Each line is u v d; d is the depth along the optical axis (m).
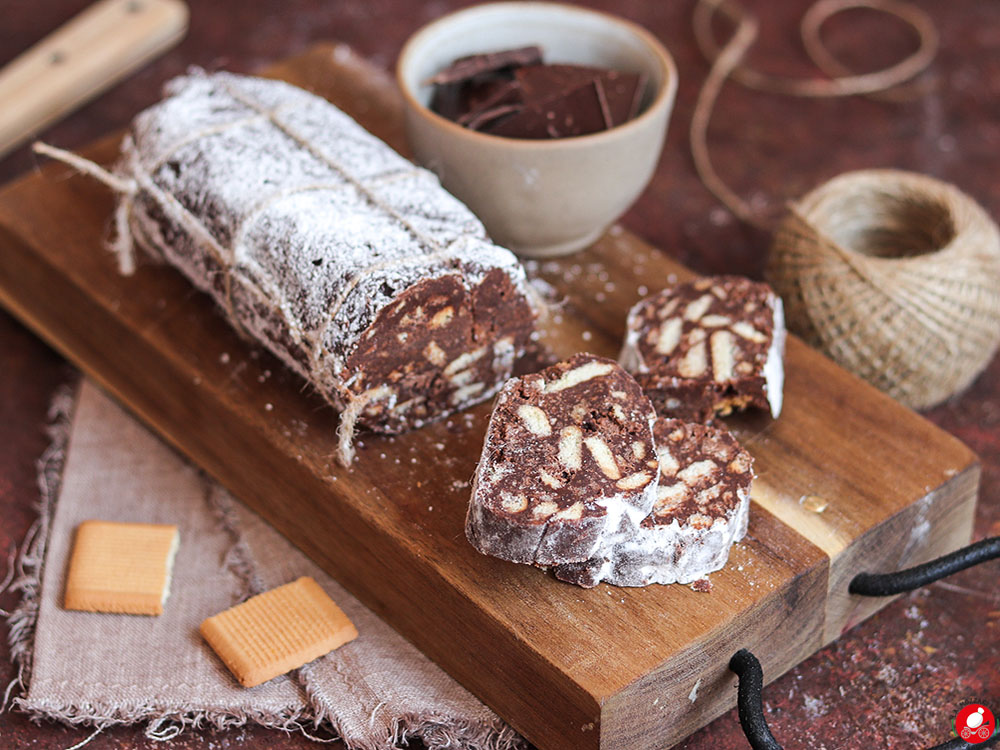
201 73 0.82
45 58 0.99
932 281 0.78
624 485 0.65
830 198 0.83
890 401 0.75
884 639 0.73
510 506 0.65
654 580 0.67
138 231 0.80
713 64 1.04
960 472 0.72
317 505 0.73
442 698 0.70
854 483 0.72
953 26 1.08
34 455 0.81
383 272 0.69
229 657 0.70
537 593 0.67
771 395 0.73
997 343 0.82
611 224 0.84
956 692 0.71
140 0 1.03
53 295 0.83
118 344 0.80
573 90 0.78
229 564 0.75
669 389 0.73
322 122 0.78
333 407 0.74
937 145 0.98
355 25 1.07
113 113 0.99
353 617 0.73
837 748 0.69
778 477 0.72
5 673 0.72
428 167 0.79
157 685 0.70
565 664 0.65
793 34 1.07
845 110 1.01
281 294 0.72
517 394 0.68
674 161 0.97
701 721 0.69
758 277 0.90
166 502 0.78
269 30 1.06
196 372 0.76
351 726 0.69
